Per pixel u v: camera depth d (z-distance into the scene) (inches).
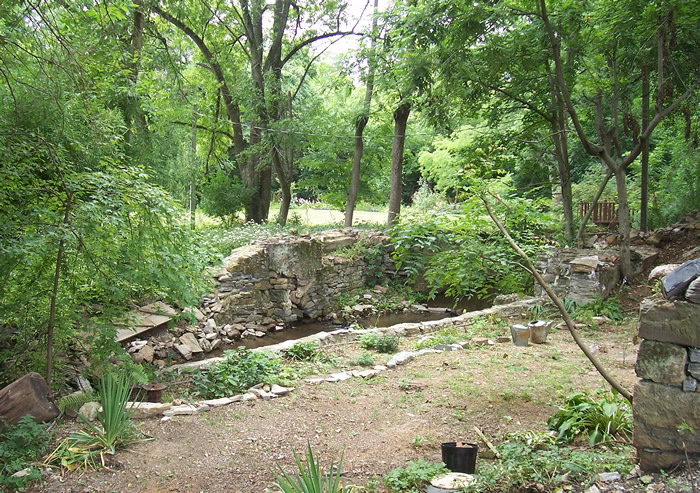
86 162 254.8
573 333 173.8
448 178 1007.6
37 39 219.8
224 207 884.0
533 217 257.1
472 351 316.5
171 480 165.5
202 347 406.9
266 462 179.0
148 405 221.0
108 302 251.9
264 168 901.2
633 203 741.9
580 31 481.4
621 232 449.4
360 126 870.4
